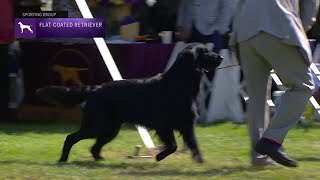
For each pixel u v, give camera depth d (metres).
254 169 8.94
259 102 9.08
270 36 8.44
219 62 10.25
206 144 12.32
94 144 10.48
